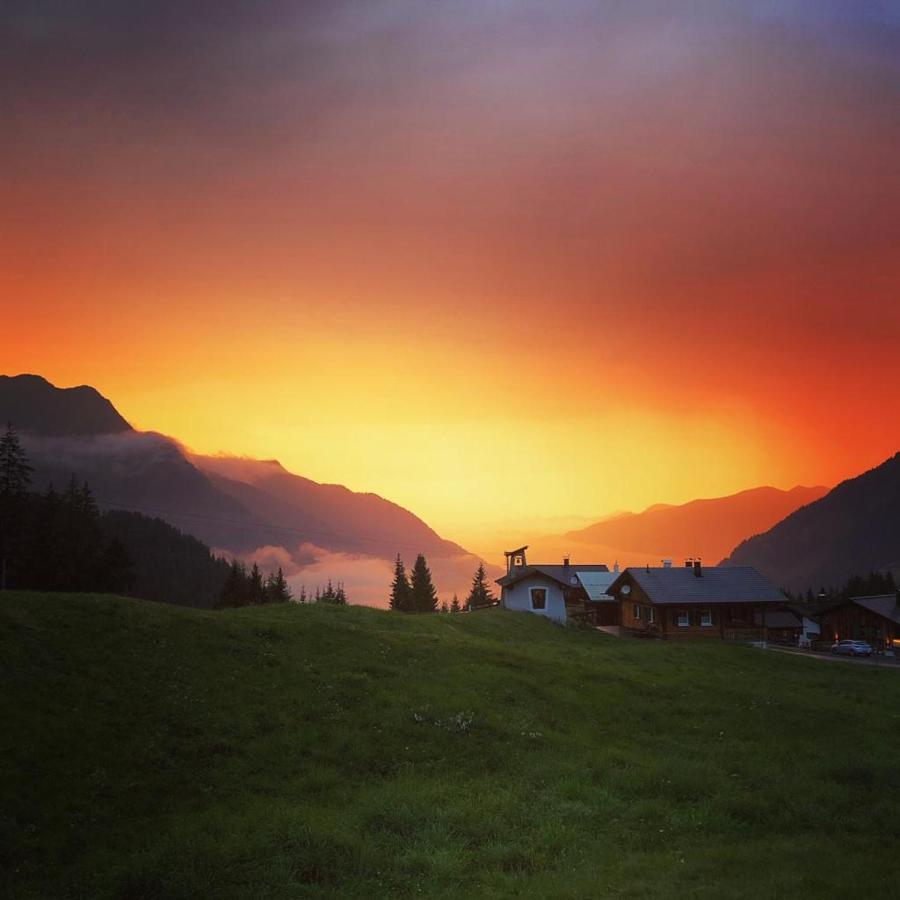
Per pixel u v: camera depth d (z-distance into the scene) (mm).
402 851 20469
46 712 27375
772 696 42281
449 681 37375
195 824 21781
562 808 23672
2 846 19984
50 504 99938
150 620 38062
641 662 53781
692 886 17531
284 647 38781
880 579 176375
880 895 16375
